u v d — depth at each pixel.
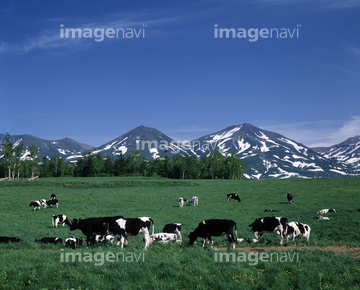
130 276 12.58
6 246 20.31
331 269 13.17
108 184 76.81
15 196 58.19
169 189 70.44
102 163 167.50
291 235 21.06
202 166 154.00
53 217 31.72
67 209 44.31
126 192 65.00
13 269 13.12
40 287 11.64
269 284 11.99
